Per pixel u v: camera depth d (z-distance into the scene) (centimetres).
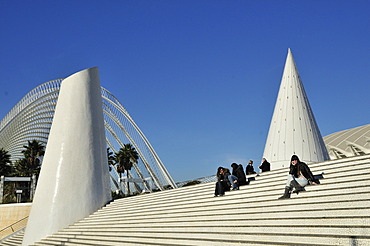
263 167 1375
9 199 3772
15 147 5556
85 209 1716
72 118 1867
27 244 1688
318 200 784
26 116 4431
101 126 1978
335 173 907
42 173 1808
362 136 3161
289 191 873
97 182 1806
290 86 1847
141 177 4881
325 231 659
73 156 1794
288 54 1947
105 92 4812
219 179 1149
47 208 1694
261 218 840
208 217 986
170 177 4353
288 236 689
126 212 1459
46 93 4181
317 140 1717
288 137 1717
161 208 1316
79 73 1962
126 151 4850
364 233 606
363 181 776
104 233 1279
